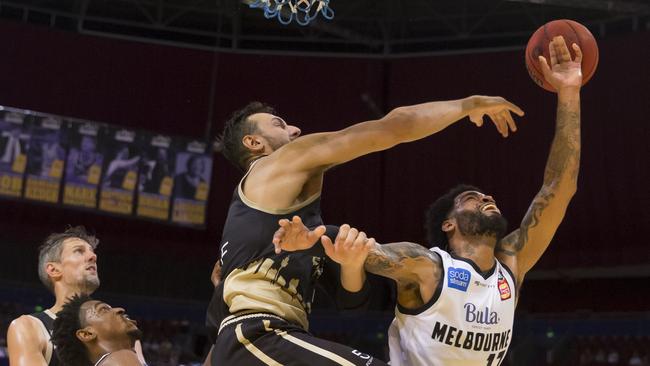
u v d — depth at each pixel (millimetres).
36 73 13180
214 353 2398
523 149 13234
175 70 13758
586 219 12938
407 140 2459
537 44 2967
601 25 13281
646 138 12508
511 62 13414
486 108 2641
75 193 12539
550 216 2906
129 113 13477
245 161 2699
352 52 14461
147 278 13742
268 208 2408
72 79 13336
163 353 12641
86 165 12656
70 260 3717
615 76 12789
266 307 2338
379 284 13797
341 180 14023
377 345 13164
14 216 13055
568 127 2895
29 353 3400
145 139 13031
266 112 2775
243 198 2471
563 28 2947
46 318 3574
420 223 13625
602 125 12852
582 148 12977
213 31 14328
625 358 12297
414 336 2555
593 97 12938
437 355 2525
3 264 12977
